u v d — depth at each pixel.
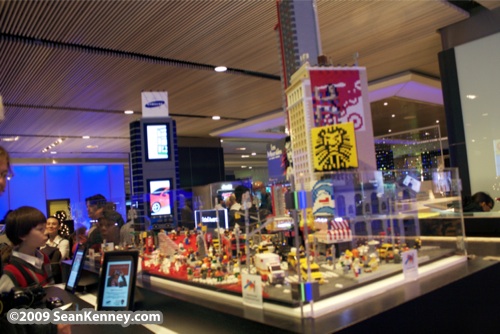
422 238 2.19
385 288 1.74
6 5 4.04
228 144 14.73
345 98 2.55
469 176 5.58
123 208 3.48
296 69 2.99
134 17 4.53
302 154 2.52
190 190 2.80
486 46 5.39
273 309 1.56
